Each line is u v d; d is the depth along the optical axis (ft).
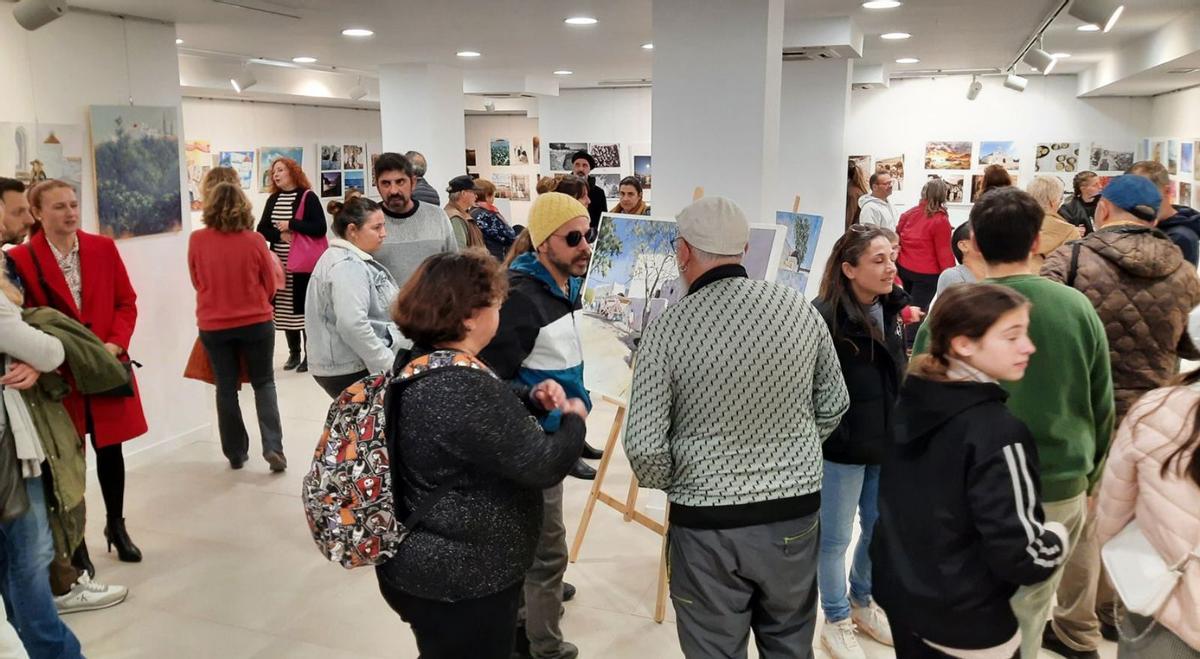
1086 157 35.99
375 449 5.74
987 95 36.58
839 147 24.58
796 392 6.45
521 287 8.15
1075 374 6.88
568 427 6.09
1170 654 5.39
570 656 9.09
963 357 5.57
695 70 13.83
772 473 6.41
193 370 15.07
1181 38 19.83
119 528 11.76
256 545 12.34
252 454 16.19
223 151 32.55
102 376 9.77
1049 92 35.86
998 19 19.21
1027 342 5.45
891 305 8.74
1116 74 27.45
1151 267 8.04
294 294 21.98
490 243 19.89
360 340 10.82
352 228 11.13
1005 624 5.64
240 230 14.33
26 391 8.28
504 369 7.95
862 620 9.70
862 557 9.47
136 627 10.12
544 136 41.75
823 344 6.81
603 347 10.80
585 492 14.23
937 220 20.31
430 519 5.72
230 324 14.44
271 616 10.38
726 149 13.85
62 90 14.38
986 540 5.31
